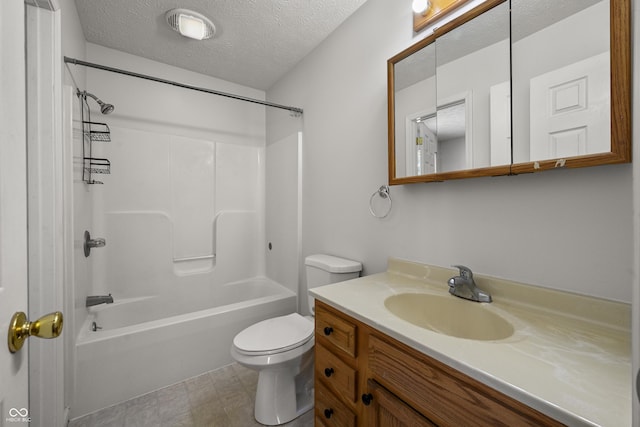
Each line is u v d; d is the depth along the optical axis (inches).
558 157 32.5
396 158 53.2
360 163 63.8
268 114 109.8
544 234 35.4
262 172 112.7
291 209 91.4
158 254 90.7
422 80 48.8
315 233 80.4
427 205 49.5
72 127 56.1
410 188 52.4
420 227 50.8
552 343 27.2
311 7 63.4
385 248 57.7
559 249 34.2
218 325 73.1
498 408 21.7
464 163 42.0
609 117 29.0
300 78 87.6
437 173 45.3
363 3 62.4
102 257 81.8
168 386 66.3
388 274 54.4
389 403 30.6
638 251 11.9
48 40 44.3
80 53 69.5
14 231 20.3
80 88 68.7
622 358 24.4
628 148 27.7
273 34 73.7
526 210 37.1
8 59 19.6
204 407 59.8
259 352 50.3
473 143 40.8
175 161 94.3
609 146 29.0
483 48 39.6
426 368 27.2
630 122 27.9
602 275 31.1
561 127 32.4
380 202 58.8
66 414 52.4
